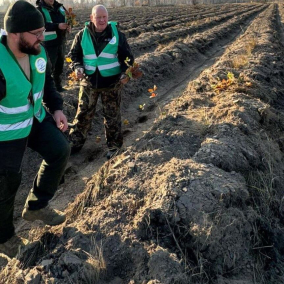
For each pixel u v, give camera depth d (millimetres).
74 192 4062
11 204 2607
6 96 2270
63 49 6230
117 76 4375
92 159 4863
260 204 3258
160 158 3568
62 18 6098
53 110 2832
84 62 4305
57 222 2961
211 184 3006
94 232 2801
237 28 22844
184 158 3656
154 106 7012
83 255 2623
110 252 2666
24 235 3346
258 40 11758
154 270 2412
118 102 4562
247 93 5652
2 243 2781
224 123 4230
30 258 2717
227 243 2691
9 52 2236
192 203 2822
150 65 8945
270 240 2949
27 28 2129
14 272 2656
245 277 2617
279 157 4145
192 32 18547
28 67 2381
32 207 2838
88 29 4156
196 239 2623
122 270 2584
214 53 13562
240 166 3605
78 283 2434
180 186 2959
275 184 3598
